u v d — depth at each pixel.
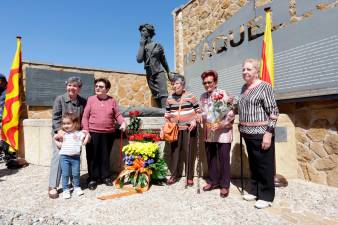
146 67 7.16
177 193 3.81
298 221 2.85
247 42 6.06
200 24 8.39
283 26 5.06
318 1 4.36
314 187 4.07
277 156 4.59
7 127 6.17
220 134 3.68
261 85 3.17
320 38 4.27
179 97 4.21
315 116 4.34
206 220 2.88
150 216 3.00
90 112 4.14
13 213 3.16
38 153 5.89
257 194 3.49
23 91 7.88
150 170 4.10
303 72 4.58
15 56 6.50
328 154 4.13
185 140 4.16
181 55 9.48
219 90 3.77
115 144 4.93
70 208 3.32
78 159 3.87
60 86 8.54
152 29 7.14
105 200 3.58
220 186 3.88
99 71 9.41
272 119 3.07
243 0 6.52
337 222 2.83
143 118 4.93
